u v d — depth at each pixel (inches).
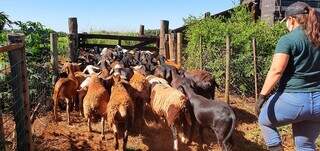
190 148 278.5
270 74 138.3
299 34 137.0
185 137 283.9
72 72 351.6
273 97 145.3
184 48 661.9
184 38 659.4
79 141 278.1
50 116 339.9
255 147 281.6
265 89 140.4
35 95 331.0
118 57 526.3
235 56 477.4
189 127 284.7
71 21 624.4
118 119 254.8
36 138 270.2
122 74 367.6
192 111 265.7
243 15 630.5
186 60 607.5
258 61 456.8
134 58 514.0
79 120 335.9
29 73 337.7
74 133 297.4
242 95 459.8
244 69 462.0
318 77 137.8
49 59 405.7
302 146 144.2
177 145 261.7
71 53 562.9
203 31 515.2
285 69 141.3
